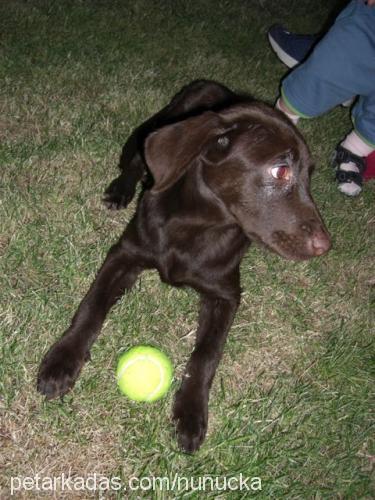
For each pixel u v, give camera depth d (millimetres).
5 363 771
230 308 896
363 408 890
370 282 1143
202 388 807
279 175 776
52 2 1746
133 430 760
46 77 1368
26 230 968
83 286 917
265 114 794
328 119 1597
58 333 837
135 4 1911
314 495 769
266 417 821
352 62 1216
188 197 846
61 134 1205
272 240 810
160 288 965
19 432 718
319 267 1119
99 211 1068
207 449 764
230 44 1878
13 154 1115
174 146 751
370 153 1376
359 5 1214
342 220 1252
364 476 805
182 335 908
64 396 771
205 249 876
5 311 835
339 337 986
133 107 1345
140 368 718
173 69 1589
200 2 2111
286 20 2221
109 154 1187
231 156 784
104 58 1531
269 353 928
